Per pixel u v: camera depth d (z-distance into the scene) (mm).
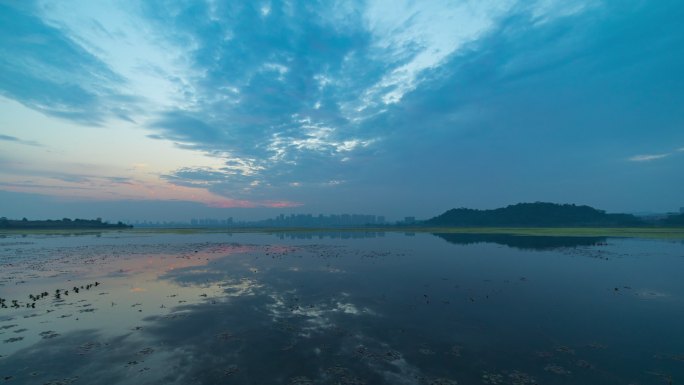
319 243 57906
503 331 13141
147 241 63969
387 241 62125
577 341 12078
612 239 61000
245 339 12289
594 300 17781
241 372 9742
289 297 18469
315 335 12719
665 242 54000
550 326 13727
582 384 9008
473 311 15875
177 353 11062
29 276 24906
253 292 19625
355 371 9805
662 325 13766
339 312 15711
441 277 24266
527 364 10234
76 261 33500
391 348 11477
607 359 10555
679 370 9773
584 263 30875
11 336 12586
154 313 15477
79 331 13133
